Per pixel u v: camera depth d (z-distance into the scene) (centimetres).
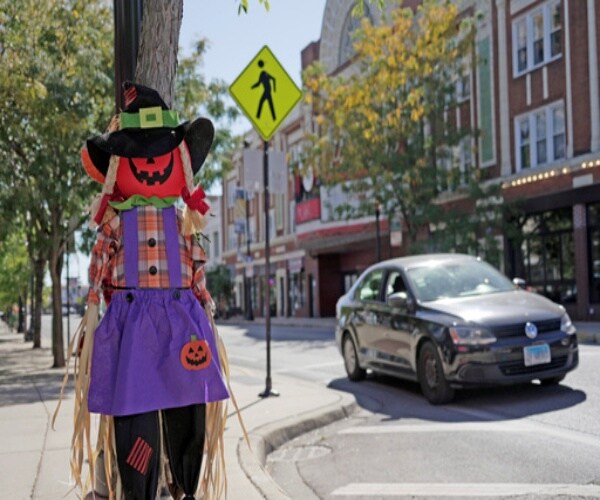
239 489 463
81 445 315
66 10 1405
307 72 2531
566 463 539
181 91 1603
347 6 3531
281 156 1030
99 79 1347
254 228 5203
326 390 927
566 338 822
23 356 2003
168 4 416
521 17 2498
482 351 784
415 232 2433
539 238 2397
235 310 5100
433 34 2331
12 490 468
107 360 301
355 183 2509
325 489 515
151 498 303
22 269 3569
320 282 4069
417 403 858
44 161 1330
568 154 2267
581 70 2220
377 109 2362
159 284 314
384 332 966
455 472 536
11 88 1273
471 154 2758
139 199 321
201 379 303
